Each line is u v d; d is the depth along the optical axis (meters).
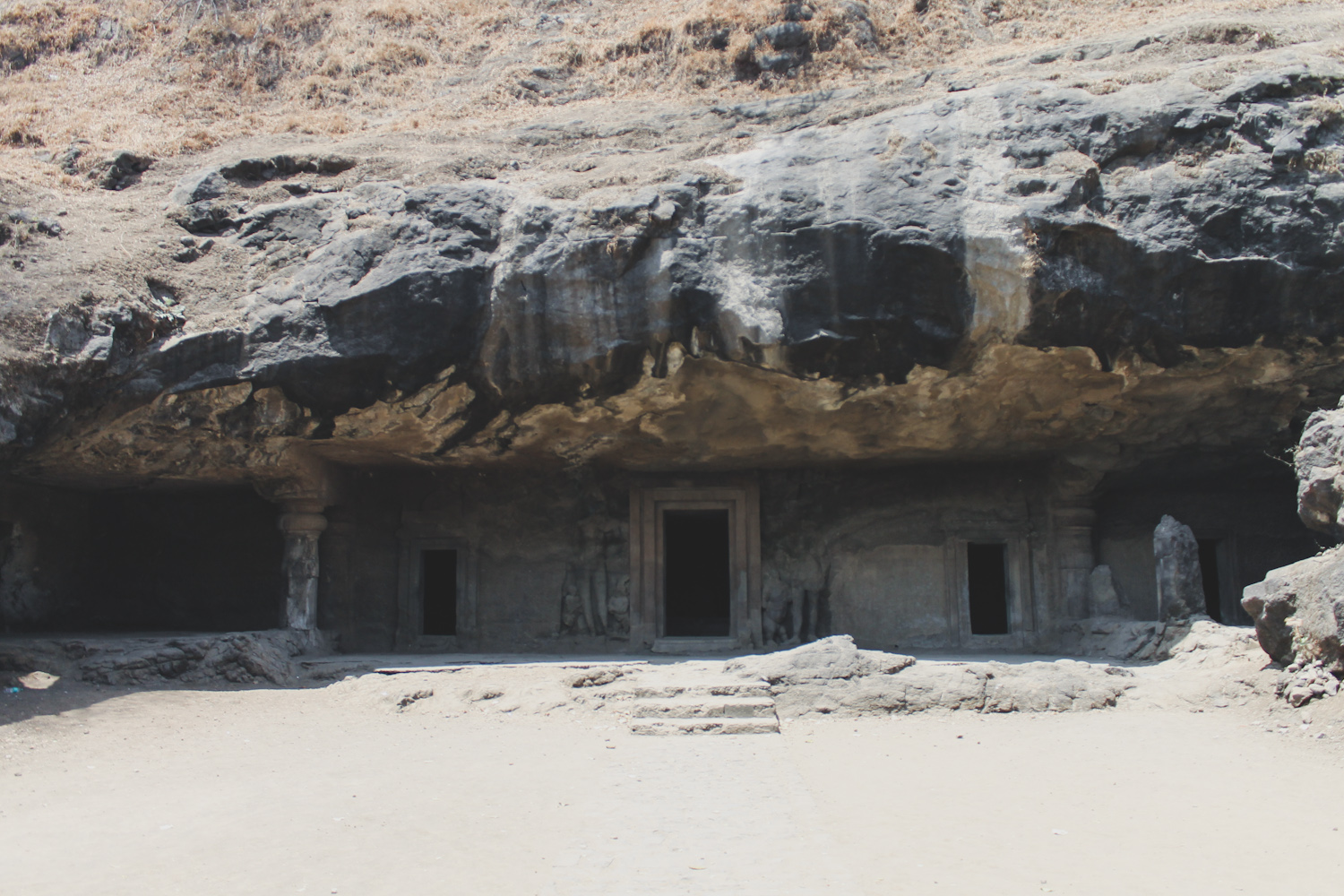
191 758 8.27
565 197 12.79
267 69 21.14
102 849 5.55
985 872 4.89
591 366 12.67
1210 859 5.10
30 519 15.52
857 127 12.86
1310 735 8.33
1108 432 14.33
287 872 5.07
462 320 12.48
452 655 14.97
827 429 14.36
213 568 16.89
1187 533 13.09
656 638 16.48
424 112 18.83
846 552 16.81
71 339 11.73
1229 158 11.67
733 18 19.66
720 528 23.06
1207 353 12.07
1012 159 11.98
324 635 15.50
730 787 6.89
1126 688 10.59
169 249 13.23
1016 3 20.03
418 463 16.02
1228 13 16.47
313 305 12.51
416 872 5.03
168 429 12.86
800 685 10.56
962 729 9.29
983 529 16.52
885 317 11.94
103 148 16.42
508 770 7.61
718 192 12.55
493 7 23.09
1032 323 11.72
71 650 12.48
